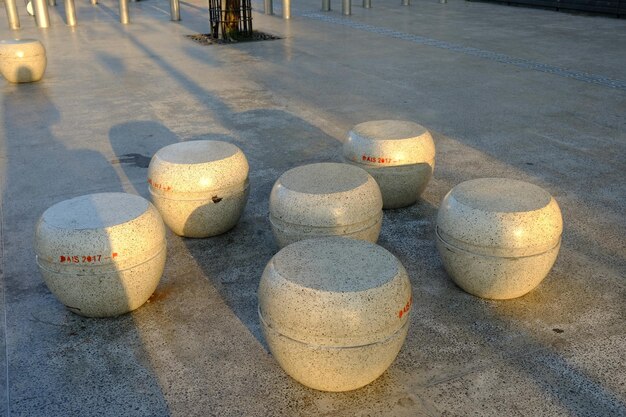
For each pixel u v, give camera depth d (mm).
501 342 4715
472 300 5285
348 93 12328
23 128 10328
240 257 6109
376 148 6727
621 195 7328
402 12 24234
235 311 5195
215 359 4594
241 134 9852
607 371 4375
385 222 6789
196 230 6367
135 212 5082
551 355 4555
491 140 9375
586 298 5273
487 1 26422
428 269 5805
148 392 4266
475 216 5031
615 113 10648
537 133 9672
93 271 4801
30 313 5219
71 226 4828
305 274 4004
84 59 16094
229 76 14008
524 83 12852
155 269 5125
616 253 6012
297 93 12406
